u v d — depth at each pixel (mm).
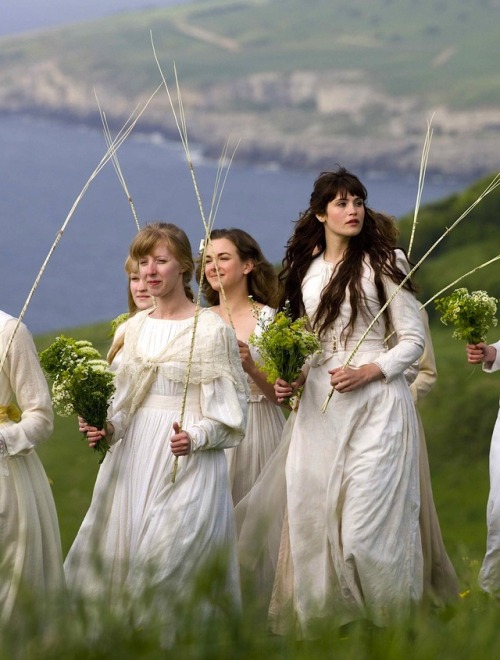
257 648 7586
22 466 13148
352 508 13734
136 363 13438
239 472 15477
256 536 8875
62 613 7582
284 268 14742
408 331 14180
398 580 13711
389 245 14305
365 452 13844
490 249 80375
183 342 13305
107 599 7777
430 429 54750
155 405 13367
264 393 15000
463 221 83750
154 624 7609
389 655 7703
